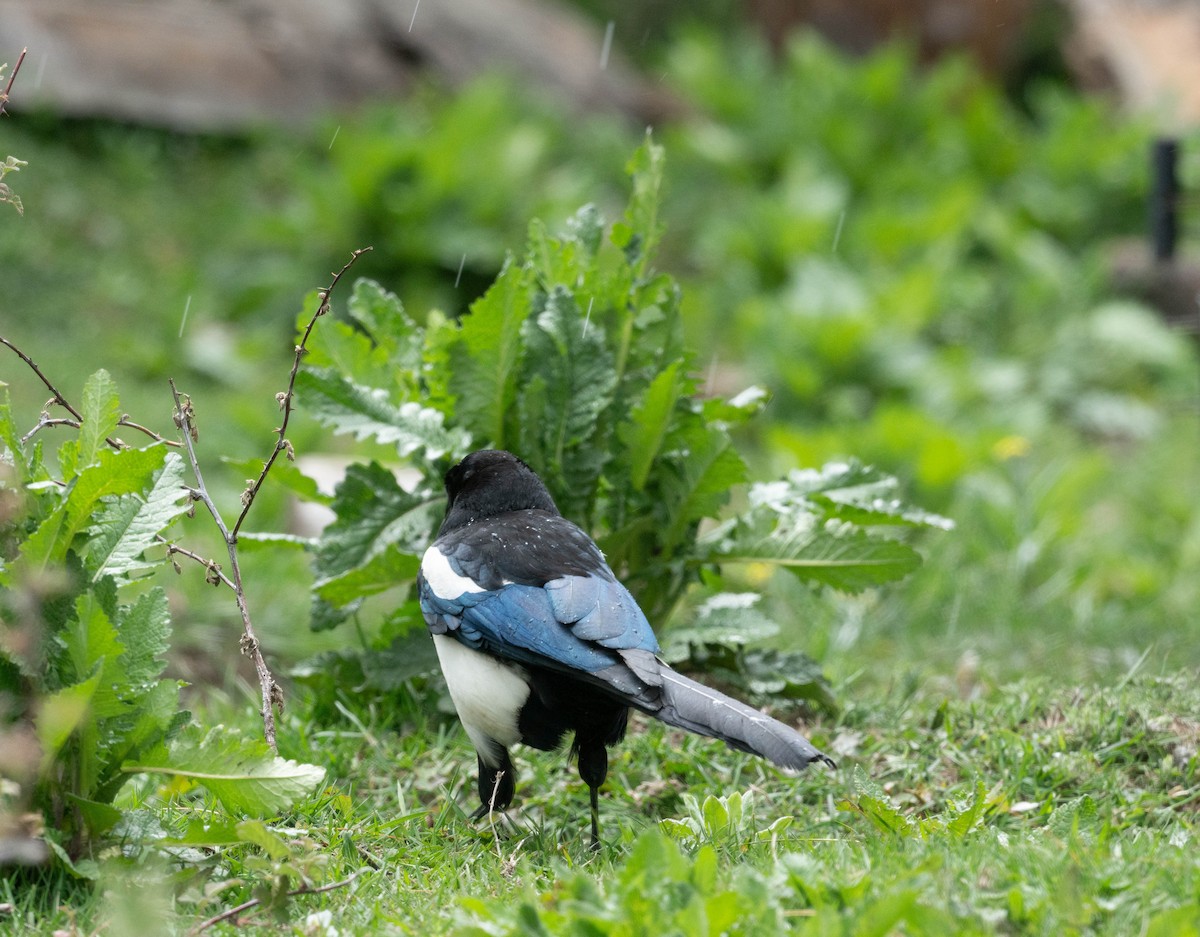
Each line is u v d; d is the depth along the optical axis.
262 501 14.12
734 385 19.56
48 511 6.38
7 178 21.00
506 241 20.69
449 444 8.88
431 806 8.27
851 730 9.05
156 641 6.32
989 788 7.99
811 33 30.88
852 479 9.38
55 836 6.10
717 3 33.56
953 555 13.85
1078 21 29.45
